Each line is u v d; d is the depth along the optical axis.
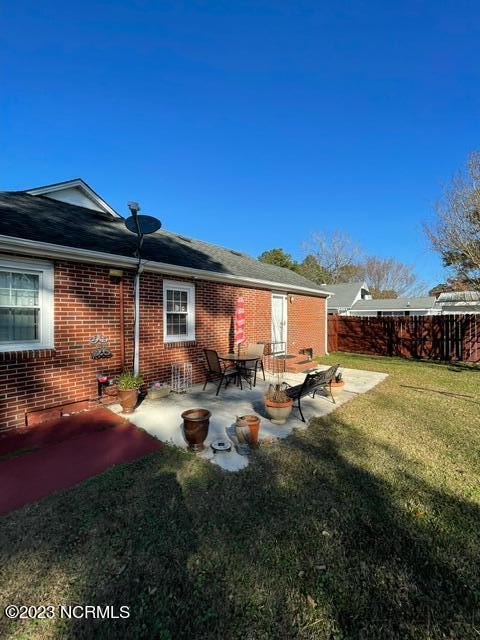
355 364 11.88
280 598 2.06
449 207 11.89
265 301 10.60
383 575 2.24
